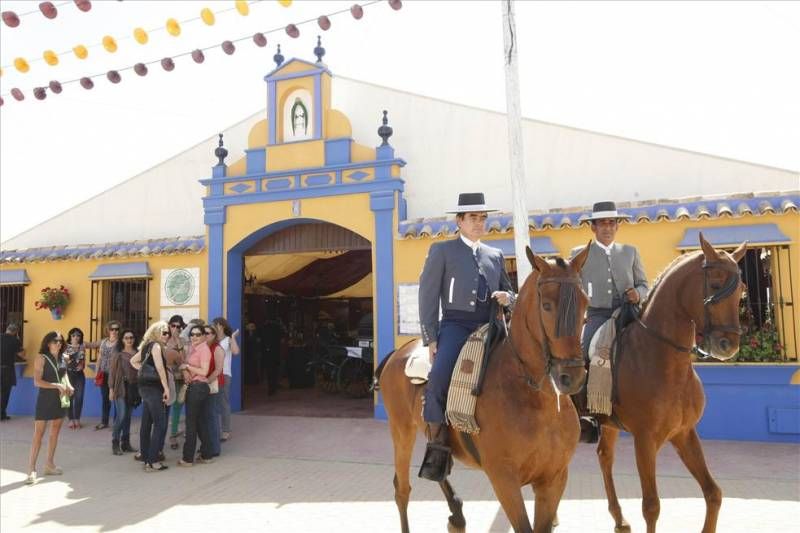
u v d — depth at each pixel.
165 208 13.64
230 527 6.12
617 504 5.45
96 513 6.73
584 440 5.26
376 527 6.01
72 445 10.41
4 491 7.70
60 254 13.15
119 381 9.81
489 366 4.12
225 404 10.31
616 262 5.64
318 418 11.62
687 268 4.77
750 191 9.78
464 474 7.90
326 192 11.63
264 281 16.89
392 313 11.02
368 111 12.40
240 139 13.35
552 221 9.88
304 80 12.16
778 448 8.55
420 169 11.88
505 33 8.72
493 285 4.59
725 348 4.35
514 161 8.57
